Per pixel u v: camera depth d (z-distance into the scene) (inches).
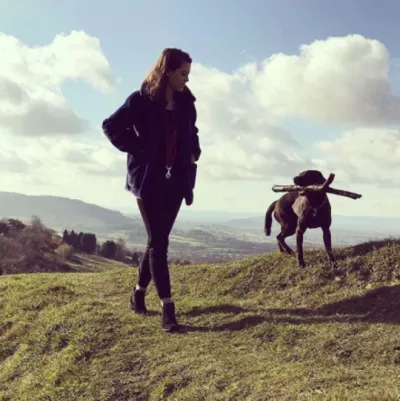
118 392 103.0
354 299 135.3
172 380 100.0
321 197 154.9
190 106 121.2
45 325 137.6
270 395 86.0
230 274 173.6
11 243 1373.0
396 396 76.1
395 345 100.6
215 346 113.5
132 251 2588.6
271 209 184.2
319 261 164.9
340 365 96.6
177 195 123.0
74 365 116.3
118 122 117.2
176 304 147.6
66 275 209.0
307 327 117.2
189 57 116.7
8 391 116.7
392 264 150.9
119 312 139.0
